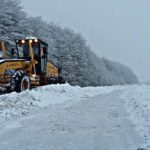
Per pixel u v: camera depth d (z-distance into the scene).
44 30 61.72
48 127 9.84
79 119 10.88
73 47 71.31
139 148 7.30
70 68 66.56
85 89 21.73
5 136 8.96
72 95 18.48
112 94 20.77
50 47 57.72
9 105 13.45
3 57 21.02
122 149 7.36
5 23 44.25
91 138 8.38
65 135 8.79
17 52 22.84
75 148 7.57
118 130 9.12
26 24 47.44
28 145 7.94
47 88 18.06
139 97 16.61
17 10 46.66
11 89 18.50
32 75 21.45
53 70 25.14
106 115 11.51
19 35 44.44
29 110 13.19
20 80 18.72
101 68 101.75
